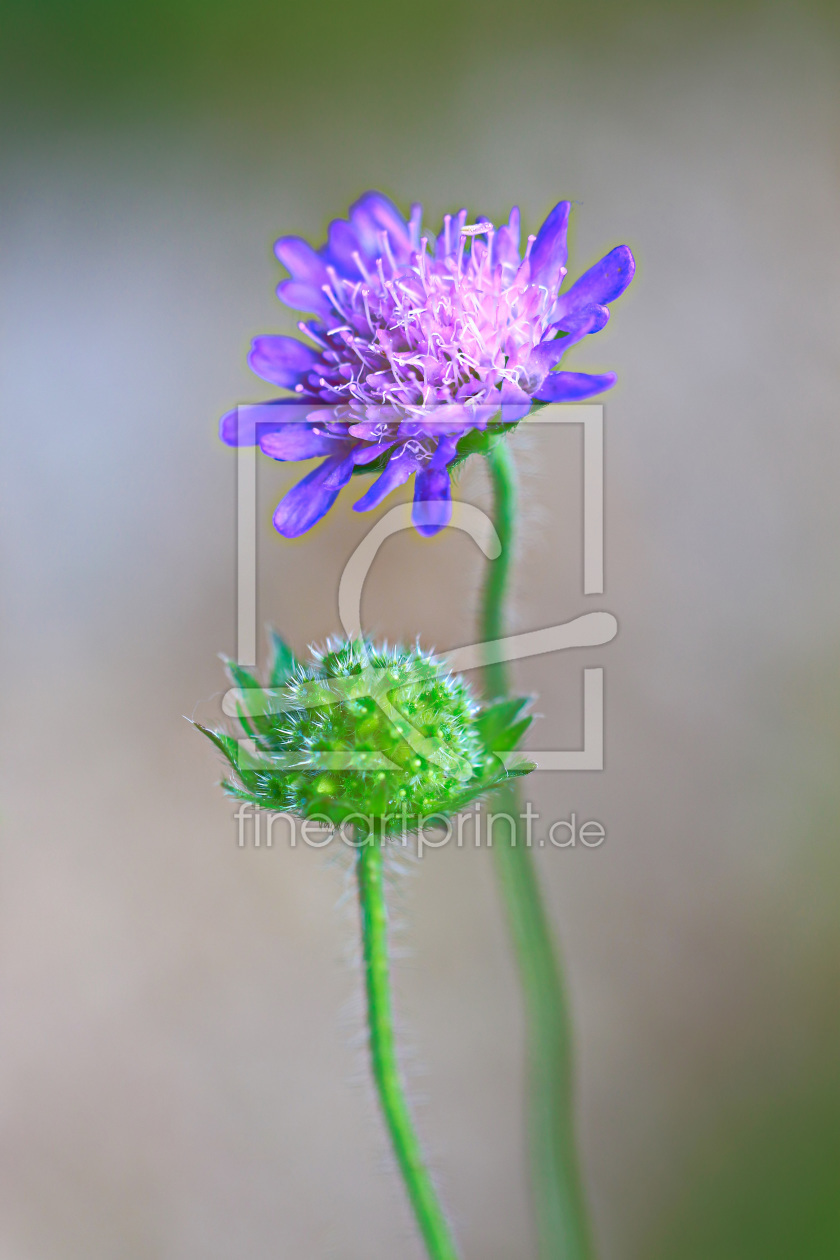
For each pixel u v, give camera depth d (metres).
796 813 0.39
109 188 0.52
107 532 0.47
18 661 0.45
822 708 0.41
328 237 0.31
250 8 0.52
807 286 0.45
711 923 0.38
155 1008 0.39
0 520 0.47
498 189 0.48
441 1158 0.36
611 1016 0.37
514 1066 0.37
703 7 0.50
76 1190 0.37
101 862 0.41
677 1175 0.36
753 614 0.42
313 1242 0.36
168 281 0.50
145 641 0.45
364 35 0.52
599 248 0.46
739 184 0.47
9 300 0.50
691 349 0.45
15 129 0.53
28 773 0.43
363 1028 0.31
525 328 0.30
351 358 0.31
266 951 0.39
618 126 0.49
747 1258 0.35
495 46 0.52
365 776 0.30
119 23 0.53
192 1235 0.36
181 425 0.48
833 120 0.47
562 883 0.39
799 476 0.43
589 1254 0.32
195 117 0.53
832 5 0.49
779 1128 0.36
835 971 0.37
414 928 0.39
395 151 0.50
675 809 0.40
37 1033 0.38
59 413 0.49
